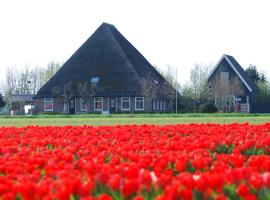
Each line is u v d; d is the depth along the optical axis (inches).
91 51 3265.3
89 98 3100.4
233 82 3425.2
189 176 268.2
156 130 680.4
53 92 3139.8
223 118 1959.9
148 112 3002.0
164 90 3289.9
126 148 431.5
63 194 240.1
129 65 3169.3
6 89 4411.9
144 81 3083.2
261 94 3774.6
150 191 262.5
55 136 604.7
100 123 1569.9
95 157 378.3
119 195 260.8
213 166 330.6
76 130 674.8
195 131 651.5
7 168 321.4
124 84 3110.2
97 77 3157.0
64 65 3248.0
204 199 255.8
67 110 3134.8
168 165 355.9
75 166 335.6
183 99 3344.0
